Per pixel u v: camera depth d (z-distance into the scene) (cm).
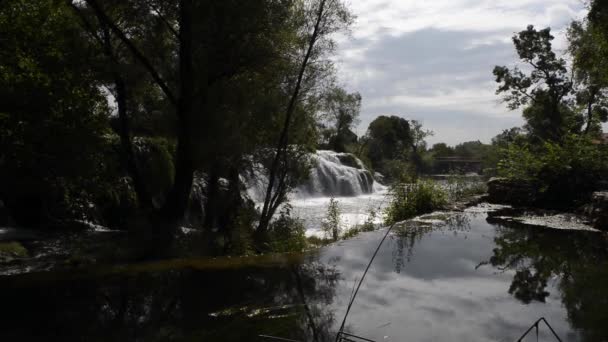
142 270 790
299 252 934
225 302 616
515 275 732
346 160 3806
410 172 1628
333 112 1496
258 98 1288
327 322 534
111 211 1330
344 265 815
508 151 1585
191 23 1162
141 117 1330
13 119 936
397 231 1135
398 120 6488
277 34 1258
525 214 1334
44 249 953
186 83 1191
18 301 620
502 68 3316
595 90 2547
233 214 1351
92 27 1158
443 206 1472
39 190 1046
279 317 554
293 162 1413
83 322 544
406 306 586
